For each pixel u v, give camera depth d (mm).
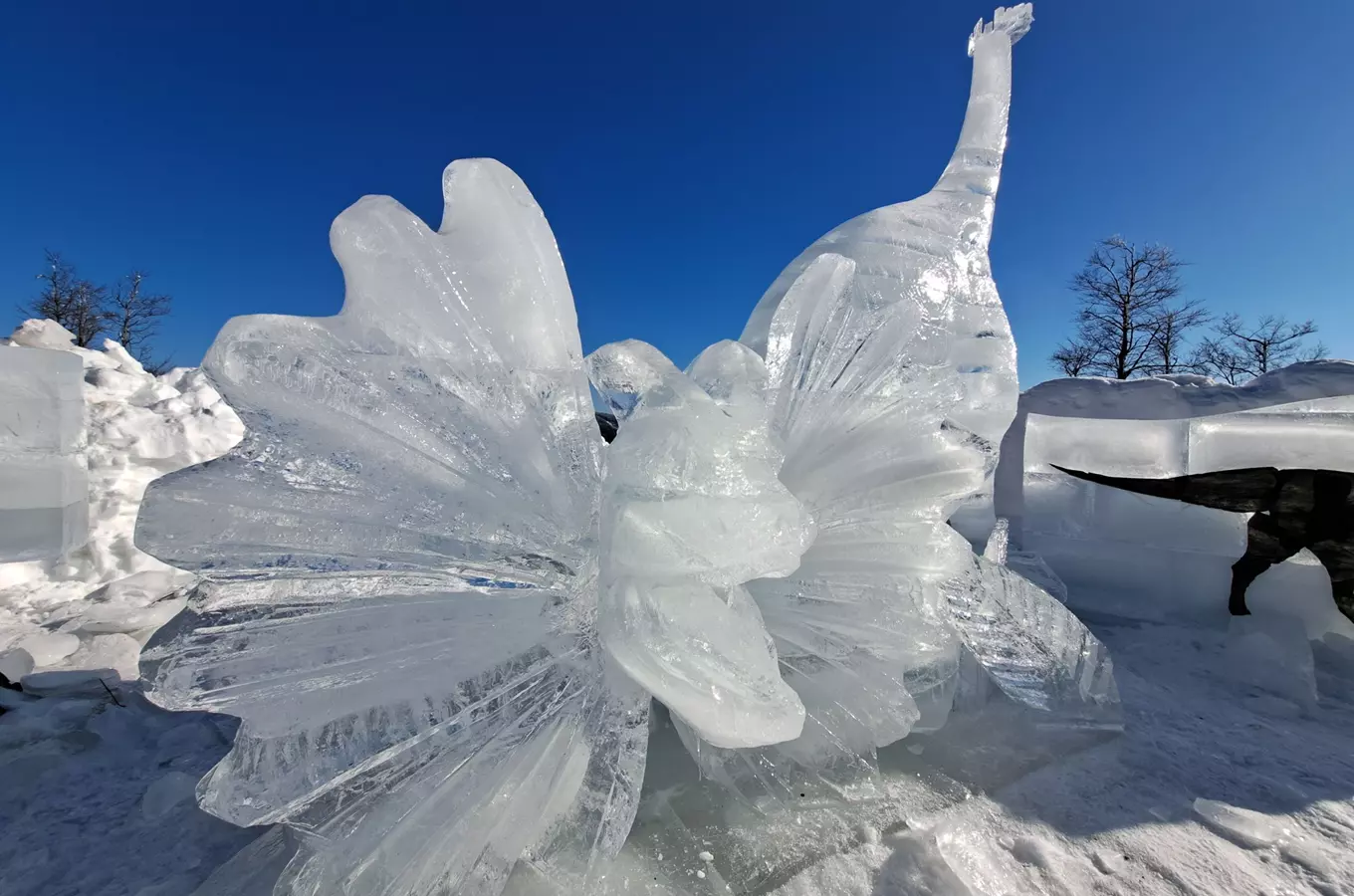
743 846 2109
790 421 2578
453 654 1960
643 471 1798
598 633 1993
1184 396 4746
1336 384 4113
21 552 4223
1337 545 3795
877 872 2020
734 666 1769
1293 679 3436
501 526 2074
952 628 2824
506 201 2176
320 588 1898
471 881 1787
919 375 2830
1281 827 2213
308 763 1811
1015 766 2619
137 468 5652
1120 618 4613
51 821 2291
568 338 2238
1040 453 6555
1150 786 2498
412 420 2020
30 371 4277
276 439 1902
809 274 2672
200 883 1979
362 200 2068
